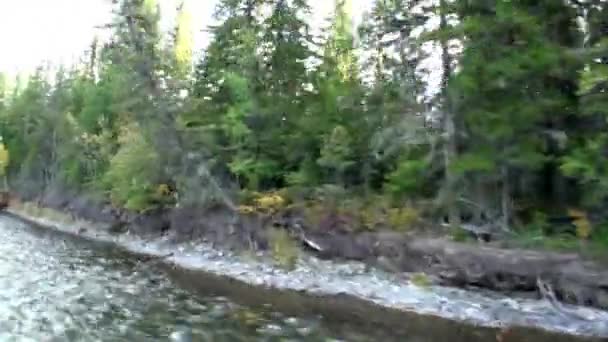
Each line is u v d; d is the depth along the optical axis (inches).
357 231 850.8
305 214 938.1
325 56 1275.8
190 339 484.4
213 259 976.3
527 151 668.7
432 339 512.1
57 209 1862.7
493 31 684.1
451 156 757.3
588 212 668.1
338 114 1085.1
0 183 2470.5
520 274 629.3
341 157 984.9
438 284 695.1
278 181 1147.3
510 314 583.5
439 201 804.0
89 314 558.9
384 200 898.1
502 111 669.3
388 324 566.6
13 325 504.4
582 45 681.0
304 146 1088.8
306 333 518.9
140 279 786.2
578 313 562.3
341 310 628.4
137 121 1245.1
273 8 1205.1
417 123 817.5
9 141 2556.6
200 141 1163.3
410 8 850.1
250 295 704.4
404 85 903.1
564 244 643.5
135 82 1179.3
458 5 735.7
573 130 686.5
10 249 1034.1
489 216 774.5
